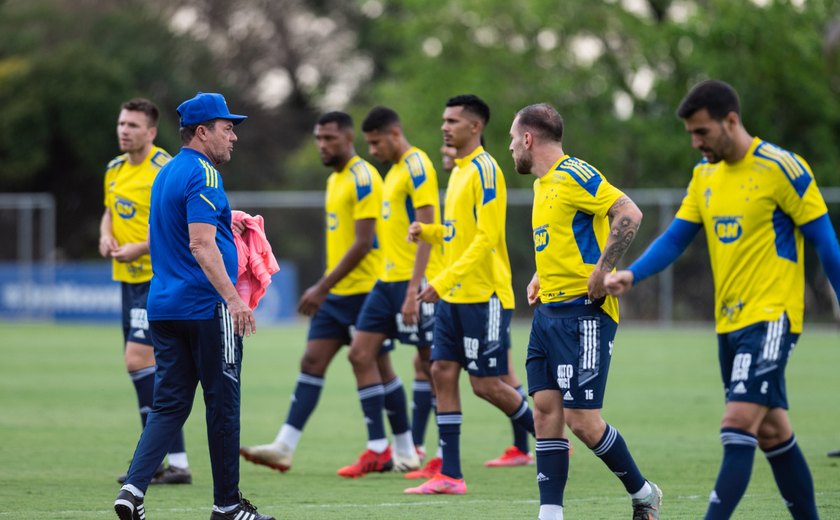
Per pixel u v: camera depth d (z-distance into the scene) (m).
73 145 132.12
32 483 28.58
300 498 26.83
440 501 26.33
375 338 31.67
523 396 28.66
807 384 54.41
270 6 181.00
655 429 39.75
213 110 22.75
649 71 120.75
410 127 127.00
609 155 122.25
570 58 125.25
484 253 26.36
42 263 104.25
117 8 163.75
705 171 19.67
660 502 24.56
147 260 29.52
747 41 114.38
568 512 24.73
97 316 97.56
